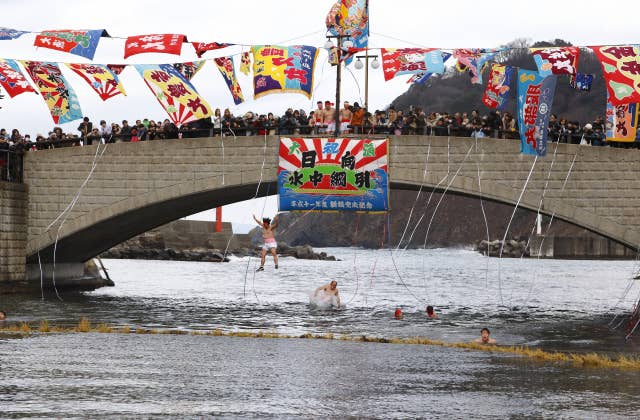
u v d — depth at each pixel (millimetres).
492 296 96062
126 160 79812
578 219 71500
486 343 48844
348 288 109562
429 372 34781
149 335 46438
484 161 73062
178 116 65688
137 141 79812
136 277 129000
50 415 25047
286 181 75750
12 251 80188
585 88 60562
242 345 42625
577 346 49312
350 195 74938
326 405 27406
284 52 67000
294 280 128000
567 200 71688
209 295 90188
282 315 66125
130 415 25344
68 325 53906
